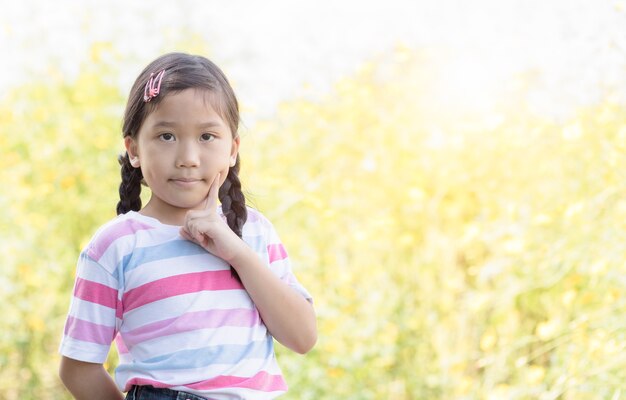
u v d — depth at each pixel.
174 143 2.19
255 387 2.18
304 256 4.71
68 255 5.16
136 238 2.20
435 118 5.02
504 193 4.64
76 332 2.17
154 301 2.15
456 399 4.60
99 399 2.20
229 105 2.27
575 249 4.07
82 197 5.25
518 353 4.47
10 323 5.01
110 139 5.27
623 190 3.93
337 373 4.42
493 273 4.47
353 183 5.00
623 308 3.71
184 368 2.12
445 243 4.95
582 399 3.79
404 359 4.85
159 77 2.20
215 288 2.20
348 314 4.65
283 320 2.26
